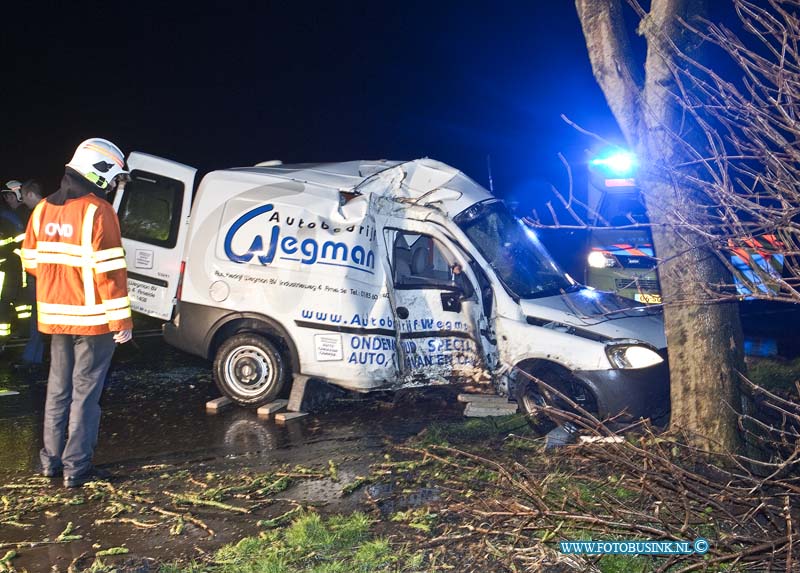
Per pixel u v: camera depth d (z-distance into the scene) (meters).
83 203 5.45
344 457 6.09
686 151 4.84
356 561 4.27
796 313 11.55
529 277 7.17
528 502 4.76
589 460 5.02
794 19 3.60
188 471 5.85
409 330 7.00
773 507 4.11
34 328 9.04
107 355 5.64
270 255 7.18
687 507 4.12
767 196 3.84
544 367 6.68
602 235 10.43
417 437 6.42
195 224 7.39
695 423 5.31
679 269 5.17
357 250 6.99
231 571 4.23
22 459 6.18
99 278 5.40
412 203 7.05
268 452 6.27
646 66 5.03
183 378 8.48
